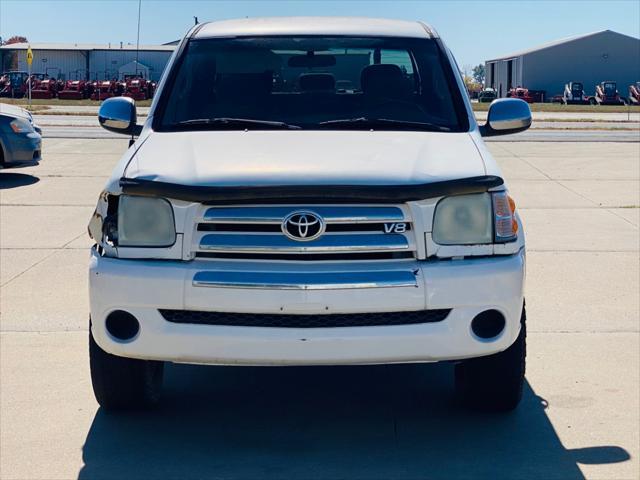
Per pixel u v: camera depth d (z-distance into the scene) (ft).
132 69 224.12
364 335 13.00
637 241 30.63
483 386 14.97
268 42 18.16
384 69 17.40
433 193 13.32
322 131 15.97
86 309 22.18
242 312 13.04
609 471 13.19
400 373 17.92
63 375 17.48
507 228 13.75
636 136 72.33
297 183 13.33
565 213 36.35
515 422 15.16
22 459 13.69
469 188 13.46
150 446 14.21
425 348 13.19
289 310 12.94
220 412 15.74
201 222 13.35
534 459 13.65
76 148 59.57
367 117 16.56
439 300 13.12
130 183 13.43
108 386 14.83
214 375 17.79
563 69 245.65
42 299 23.11
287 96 17.11
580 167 50.60
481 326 13.67
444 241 13.47
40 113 103.81
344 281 12.94
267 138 15.42
